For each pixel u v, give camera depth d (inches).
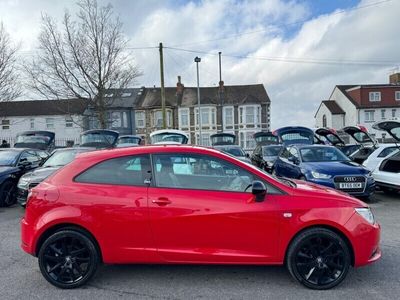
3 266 200.2
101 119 924.6
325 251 163.3
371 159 452.1
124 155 176.1
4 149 455.5
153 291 163.8
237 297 155.9
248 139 1622.8
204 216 163.2
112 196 167.5
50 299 157.8
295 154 430.9
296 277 163.5
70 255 169.2
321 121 2094.0
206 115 1624.0
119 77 936.9
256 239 163.2
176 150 175.3
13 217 335.6
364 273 179.8
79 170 175.3
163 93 984.3
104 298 157.8
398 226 273.9
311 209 163.0
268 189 167.8
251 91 1711.4
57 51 892.0
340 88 1990.7
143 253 166.2
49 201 169.2
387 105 1812.3
